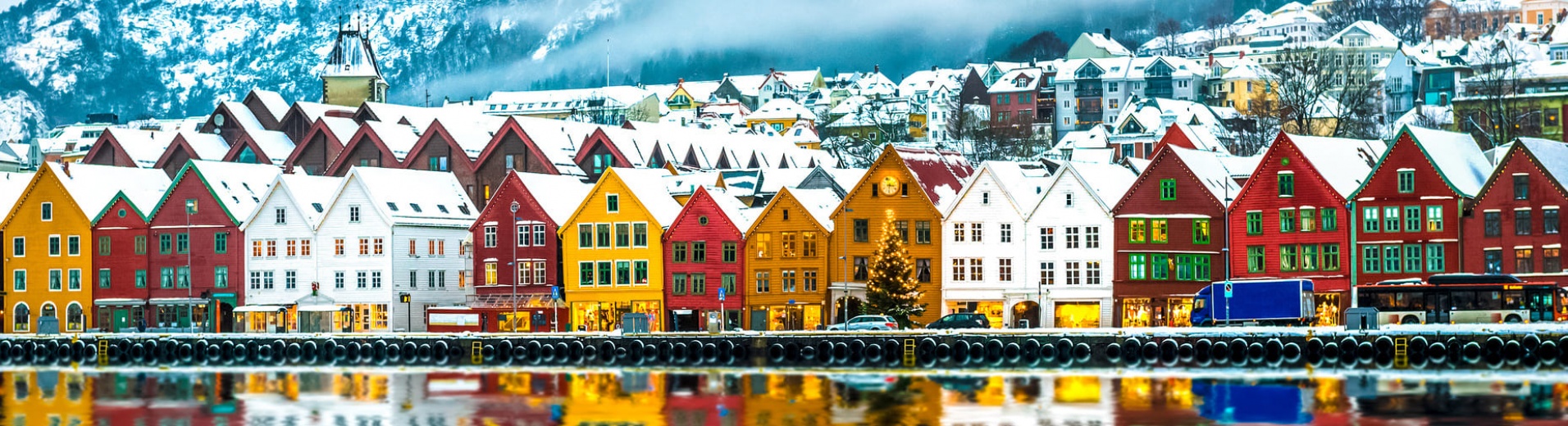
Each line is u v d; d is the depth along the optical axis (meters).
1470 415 87.62
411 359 123.00
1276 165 125.88
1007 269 131.88
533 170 163.25
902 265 124.62
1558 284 112.50
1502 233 119.44
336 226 142.62
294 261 143.25
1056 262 130.62
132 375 121.31
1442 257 121.00
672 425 92.12
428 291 144.12
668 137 178.88
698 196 136.50
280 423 95.88
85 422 97.56
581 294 138.88
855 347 113.69
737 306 135.25
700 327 136.00
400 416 97.25
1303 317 112.44
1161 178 129.25
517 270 140.88
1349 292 123.25
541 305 138.50
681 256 136.75
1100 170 134.25
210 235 145.38
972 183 132.62
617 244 138.12
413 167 166.88
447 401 102.88
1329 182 123.94
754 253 135.12
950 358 111.62
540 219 140.50
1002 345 110.69
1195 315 117.56
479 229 142.50
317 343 125.19
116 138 180.88
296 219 143.38
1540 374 98.56
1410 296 111.06
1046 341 109.81
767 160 192.25
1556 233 117.44
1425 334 102.44
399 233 141.62
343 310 141.62
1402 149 122.31
